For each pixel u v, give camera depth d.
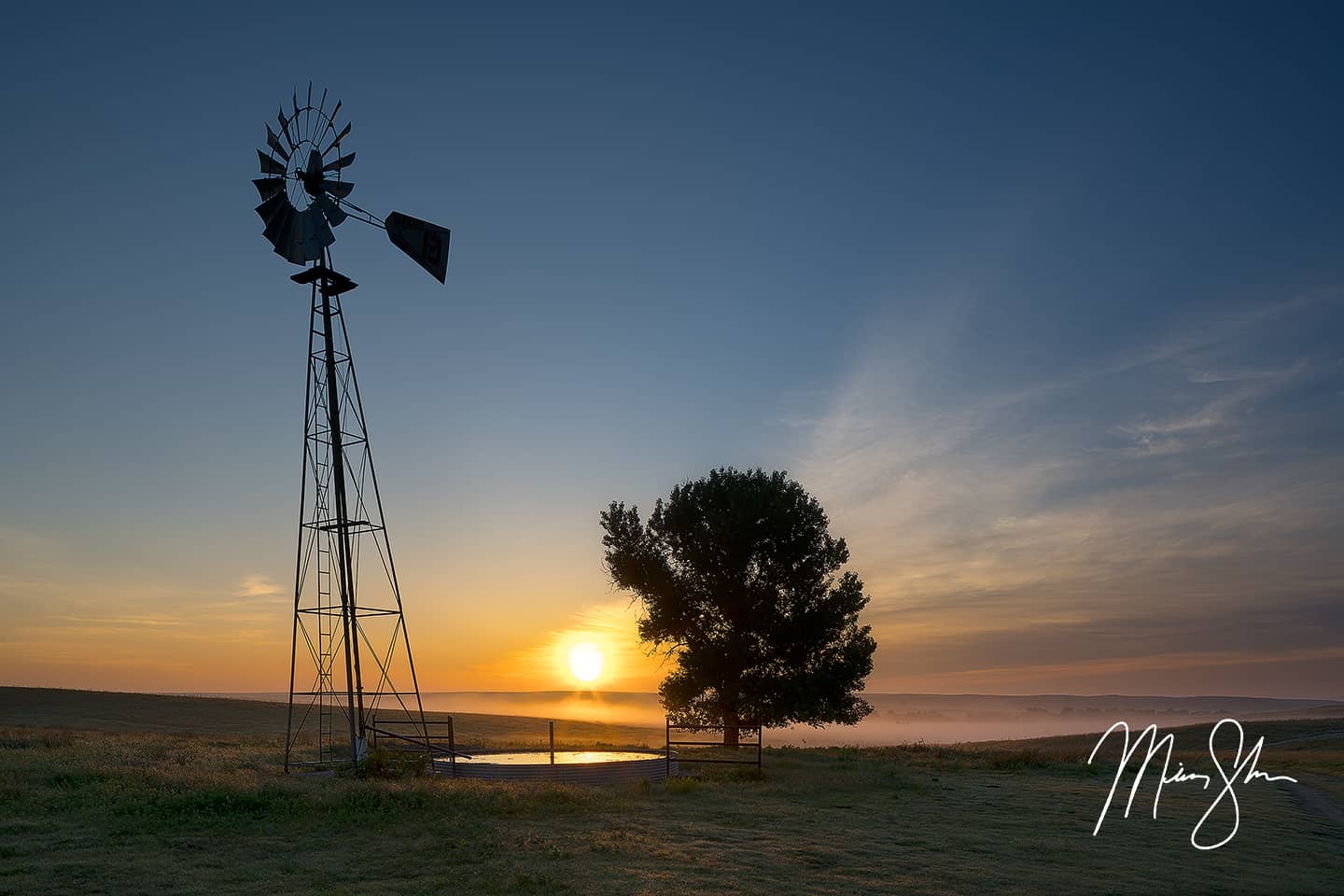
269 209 29.52
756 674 43.88
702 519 45.66
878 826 20.33
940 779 31.64
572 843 16.89
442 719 75.50
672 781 25.78
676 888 13.72
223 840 16.67
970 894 13.95
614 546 46.94
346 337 30.19
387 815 18.88
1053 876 15.34
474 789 22.25
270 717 70.62
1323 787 32.28
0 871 14.24
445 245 31.39
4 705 74.00
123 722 63.59
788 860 16.08
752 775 29.67
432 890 13.38
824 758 40.53
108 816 18.53
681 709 44.19
